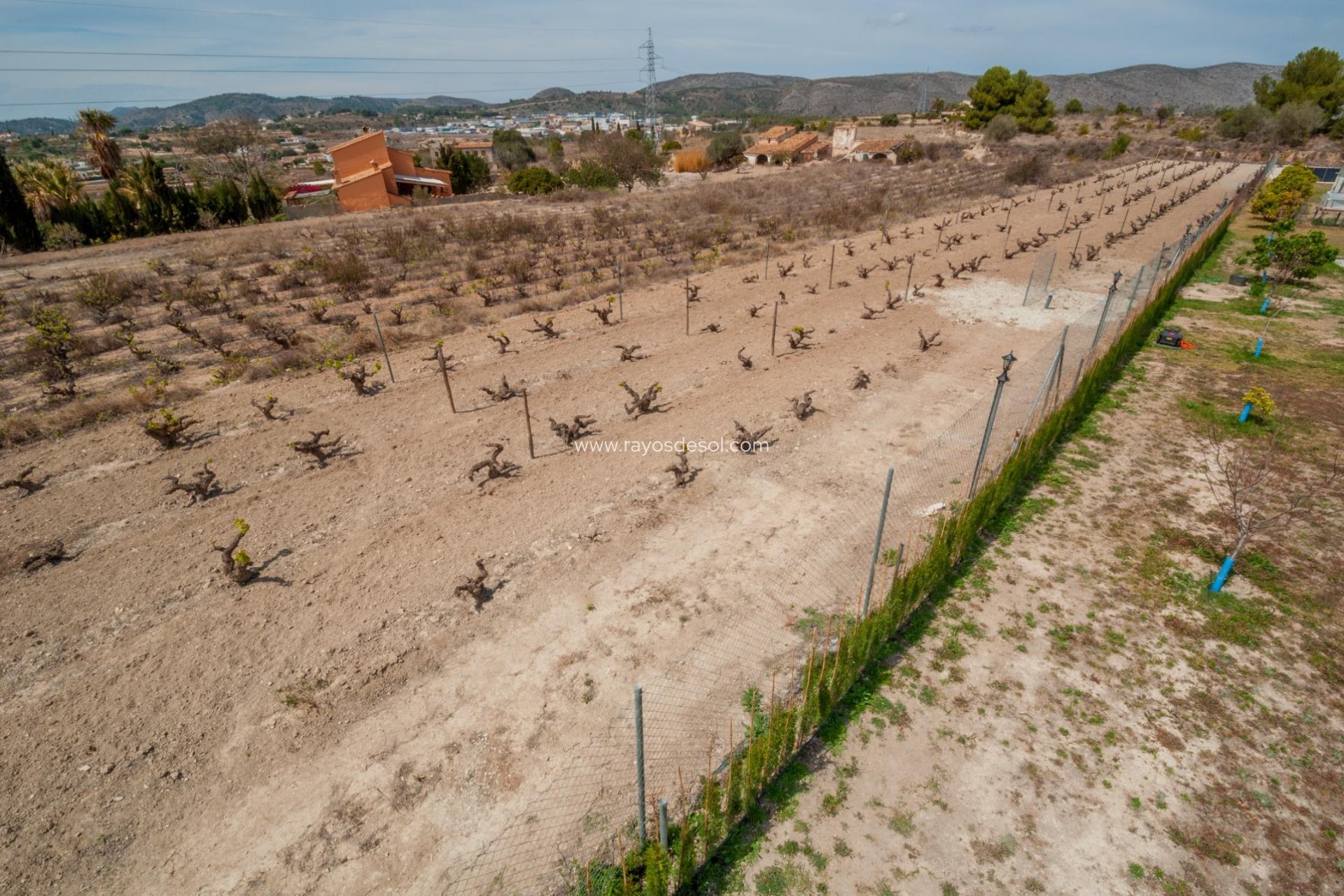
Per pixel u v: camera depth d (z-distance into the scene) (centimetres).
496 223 3272
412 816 603
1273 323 1892
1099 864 569
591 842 572
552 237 3184
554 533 993
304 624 824
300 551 961
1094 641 802
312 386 1519
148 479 1148
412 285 2397
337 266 2362
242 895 545
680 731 677
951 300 2156
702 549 959
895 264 2503
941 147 7238
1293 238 2131
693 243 2942
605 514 1041
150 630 820
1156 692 733
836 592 870
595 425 1330
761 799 625
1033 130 8050
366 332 1816
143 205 3500
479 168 5597
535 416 1366
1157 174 5272
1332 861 570
